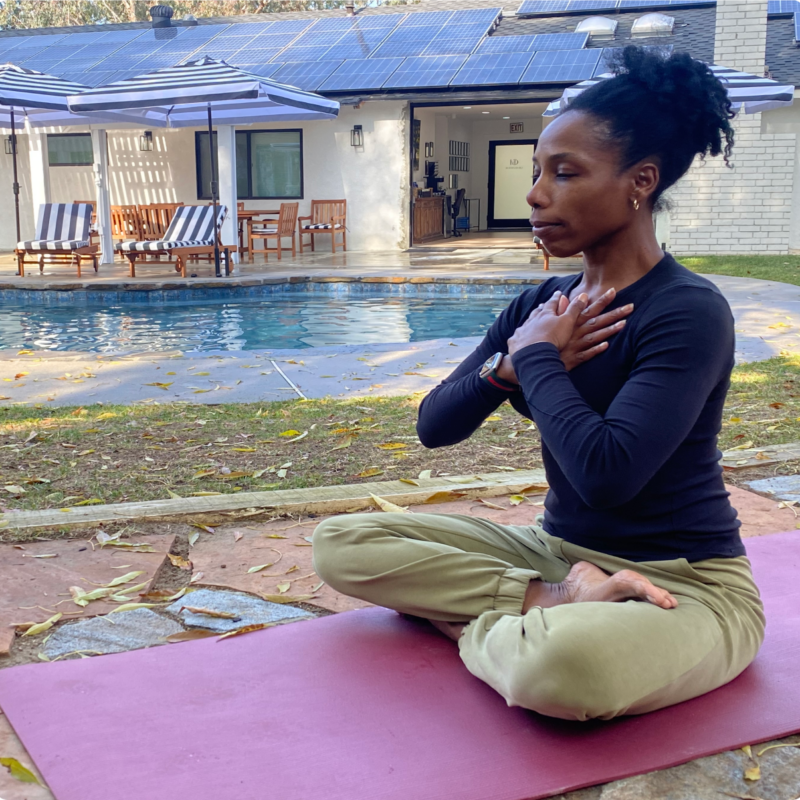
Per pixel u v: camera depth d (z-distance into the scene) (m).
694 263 12.31
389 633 2.05
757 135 13.50
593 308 1.65
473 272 10.86
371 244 15.56
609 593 1.64
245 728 1.66
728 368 1.61
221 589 2.34
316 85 14.74
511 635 1.61
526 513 2.90
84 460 3.49
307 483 3.19
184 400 4.64
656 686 1.56
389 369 5.49
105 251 12.90
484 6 18.12
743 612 1.72
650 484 1.67
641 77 1.57
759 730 1.64
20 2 32.81
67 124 12.48
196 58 16.69
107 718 1.70
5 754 1.60
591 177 1.59
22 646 2.02
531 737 1.62
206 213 11.27
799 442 3.68
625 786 1.50
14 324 8.16
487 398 1.80
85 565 2.47
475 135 21.03
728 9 13.23
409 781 1.50
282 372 5.41
